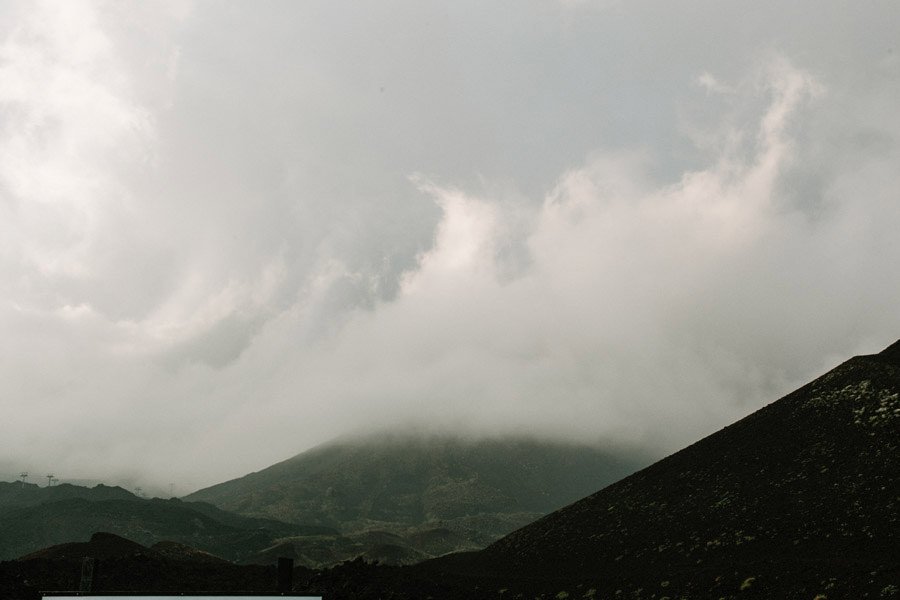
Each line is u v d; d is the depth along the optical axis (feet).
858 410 379.35
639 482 460.55
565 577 363.97
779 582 266.36
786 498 337.52
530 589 354.13
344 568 388.16
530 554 421.18
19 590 296.92
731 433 455.22
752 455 404.36
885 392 379.76
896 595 228.84
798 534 301.22
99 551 462.60
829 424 385.09
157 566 372.17
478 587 374.02
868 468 325.83
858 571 252.42
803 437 389.39
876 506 294.46
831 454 355.97
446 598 343.67
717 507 364.38
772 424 427.33
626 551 366.84
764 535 314.14
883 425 352.08
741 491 368.68
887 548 264.11
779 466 375.45
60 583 330.54
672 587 298.97
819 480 338.34
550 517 482.69
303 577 392.27
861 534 280.51
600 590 325.62
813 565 269.03
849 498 310.04
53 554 442.09
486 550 473.67
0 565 336.29
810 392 435.53
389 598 332.39
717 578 289.12
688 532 353.92
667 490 422.41
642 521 395.75
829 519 301.02
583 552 391.24
